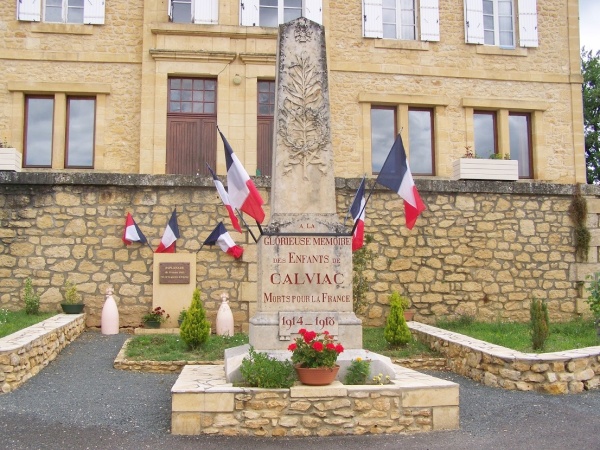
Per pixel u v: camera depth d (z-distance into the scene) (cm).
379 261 1212
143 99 1450
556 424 629
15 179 1134
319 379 601
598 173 2423
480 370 830
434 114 1583
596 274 1112
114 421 620
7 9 1464
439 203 1247
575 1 1661
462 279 1237
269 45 1488
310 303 693
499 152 1582
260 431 583
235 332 1147
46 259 1137
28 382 774
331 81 1539
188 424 582
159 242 1154
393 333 985
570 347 885
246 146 1462
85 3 1482
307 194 721
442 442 568
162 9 1477
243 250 1162
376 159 1563
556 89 1630
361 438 579
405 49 1573
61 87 1455
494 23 1644
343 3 1569
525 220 1275
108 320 1101
